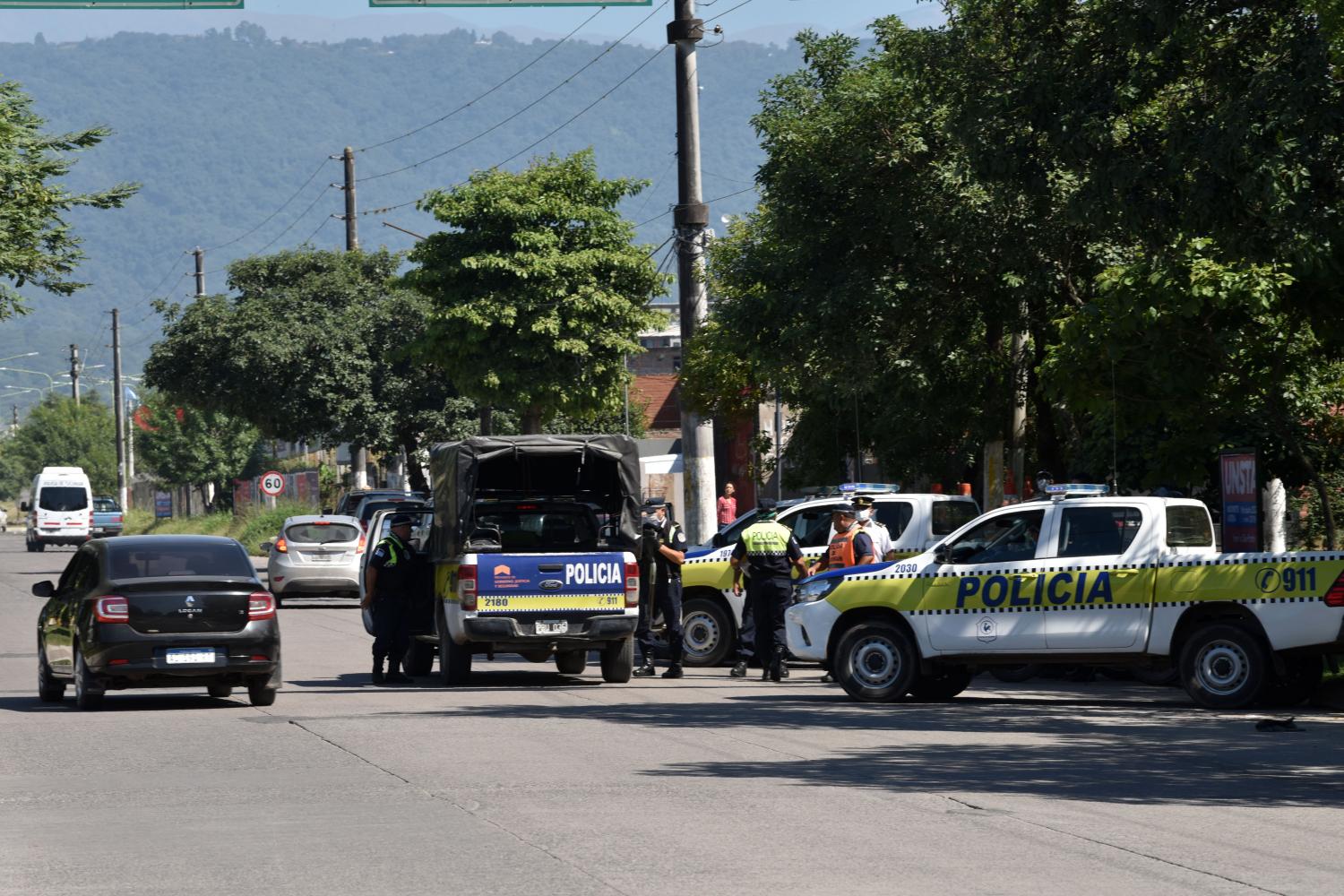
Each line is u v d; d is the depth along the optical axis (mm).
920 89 50406
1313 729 33969
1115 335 45406
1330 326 43438
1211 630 38188
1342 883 18875
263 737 33344
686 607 52125
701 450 67438
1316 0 35938
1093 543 39406
